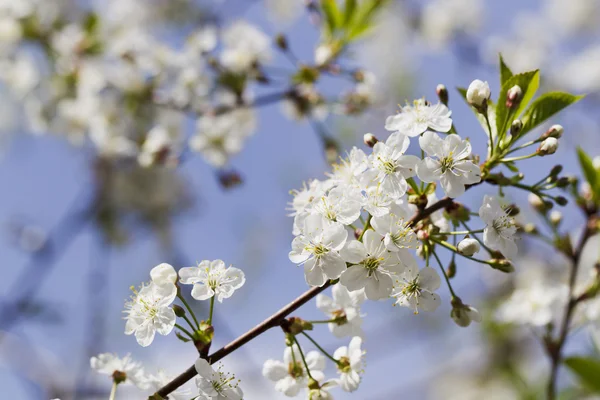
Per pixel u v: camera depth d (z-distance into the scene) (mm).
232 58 7328
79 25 8844
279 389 3287
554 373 5219
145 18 9539
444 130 3021
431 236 3043
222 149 7543
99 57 8516
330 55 6848
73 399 7473
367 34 6883
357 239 3041
